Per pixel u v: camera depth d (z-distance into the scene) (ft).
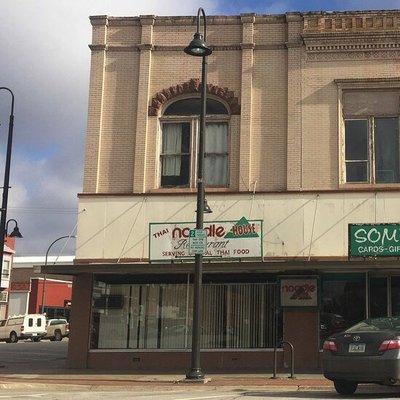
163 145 66.74
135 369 62.59
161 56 67.92
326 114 64.34
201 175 52.06
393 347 35.83
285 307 61.62
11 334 151.84
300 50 65.82
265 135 64.90
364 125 64.49
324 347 38.86
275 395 39.78
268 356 61.87
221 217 63.31
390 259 58.18
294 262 57.36
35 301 205.26
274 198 63.05
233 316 63.31
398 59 64.39
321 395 39.50
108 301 65.10
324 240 61.72
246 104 65.46
